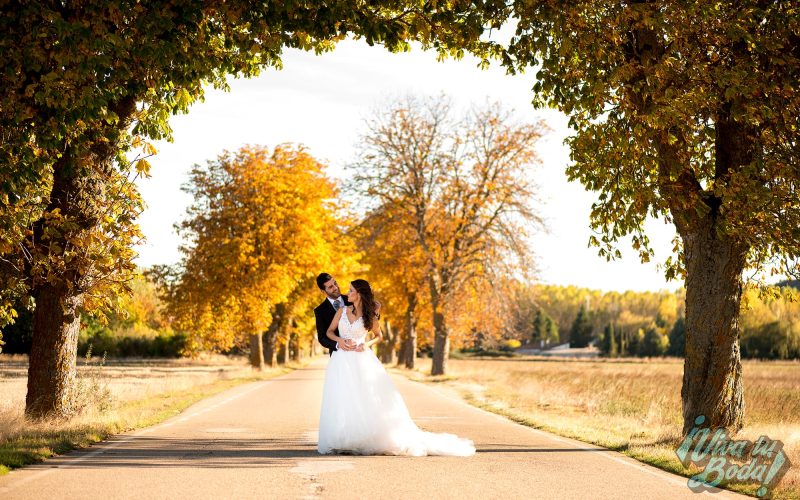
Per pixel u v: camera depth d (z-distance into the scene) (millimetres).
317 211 43719
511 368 51500
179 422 14156
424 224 42031
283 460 8750
